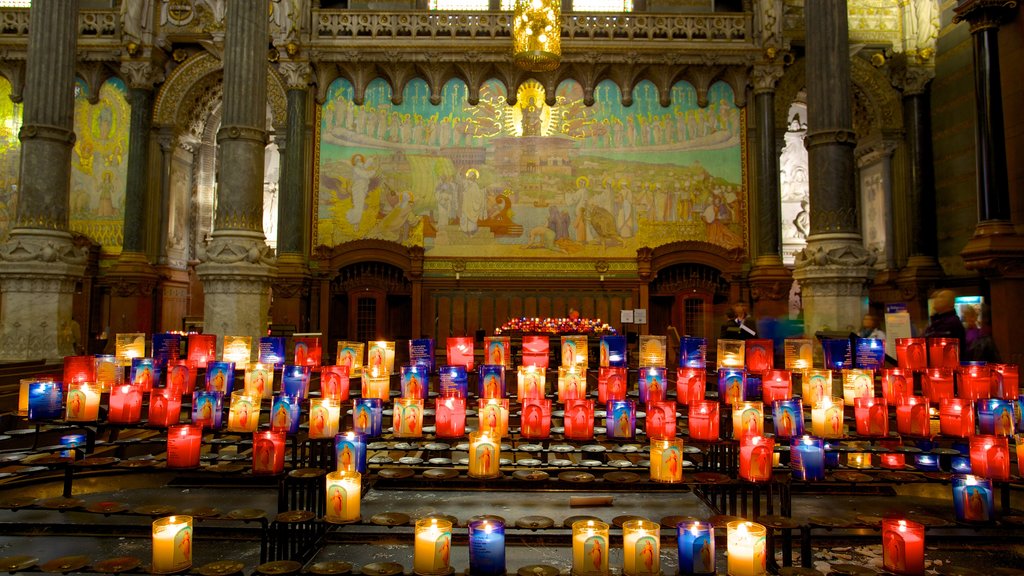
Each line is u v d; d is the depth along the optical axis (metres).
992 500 3.16
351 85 16.06
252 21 8.74
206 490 4.33
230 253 8.26
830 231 8.49
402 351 16.19
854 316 8.29
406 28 15.80
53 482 4.26
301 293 15.03
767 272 15.09
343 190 15.80
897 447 4.17
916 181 15.64
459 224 15.92
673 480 3.55
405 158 15.98
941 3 15.62
